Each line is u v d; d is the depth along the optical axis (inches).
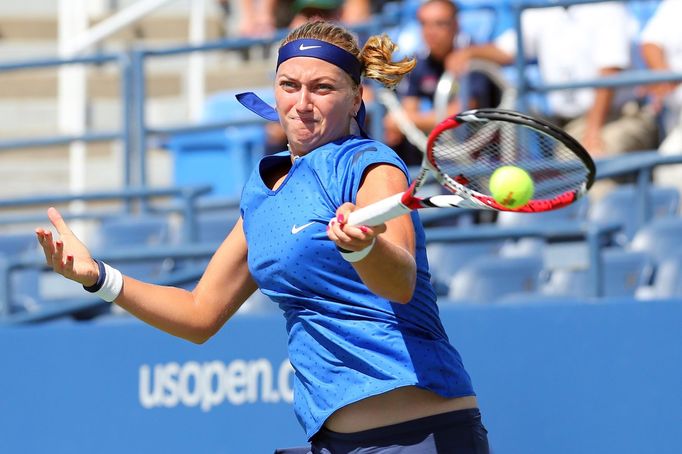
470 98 1099.9
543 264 904.9
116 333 784.3
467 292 887.1
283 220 445.1
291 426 745.6
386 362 438.9
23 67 1207.6
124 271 1054.4
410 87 1127.6
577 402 702.5
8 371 802.2
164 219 1136.8
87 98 1638.8
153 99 1660.9
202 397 764.0
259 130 1362.0
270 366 753.0
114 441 778.8
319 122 448.8
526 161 681.0
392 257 398.9
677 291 871.7
